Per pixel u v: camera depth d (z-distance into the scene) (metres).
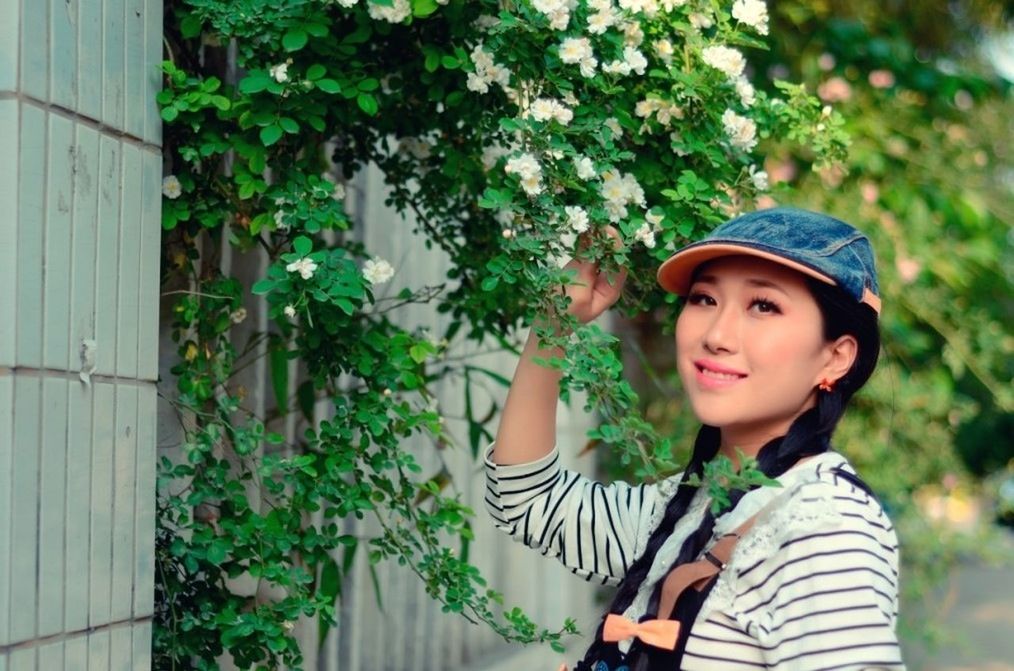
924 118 5.12
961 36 6.40
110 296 1.80
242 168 2.13
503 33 2.08
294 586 2.10
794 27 4.97
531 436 2.06
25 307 1.59
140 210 1.89
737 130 2.22
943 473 5.29
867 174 4.93
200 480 2.11
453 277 2.61
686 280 1.88
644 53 2.25
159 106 1.96
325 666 3.24
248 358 2.75
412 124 2.48
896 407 5.01
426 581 2.29
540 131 2.03
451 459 4.00
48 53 1.65
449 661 4.16
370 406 2.22
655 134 2.26
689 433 5.02
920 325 5.58
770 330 1.74
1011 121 5.68
